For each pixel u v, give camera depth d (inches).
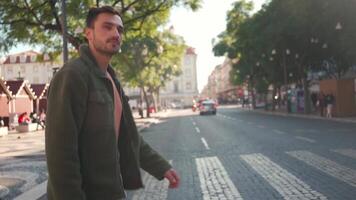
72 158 107.5
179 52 1923.0
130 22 971.3
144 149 138.1
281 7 1659.7
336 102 1450.5
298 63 1894.7
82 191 109.2
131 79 2010.3
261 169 489.1
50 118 109.0
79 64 115.0
